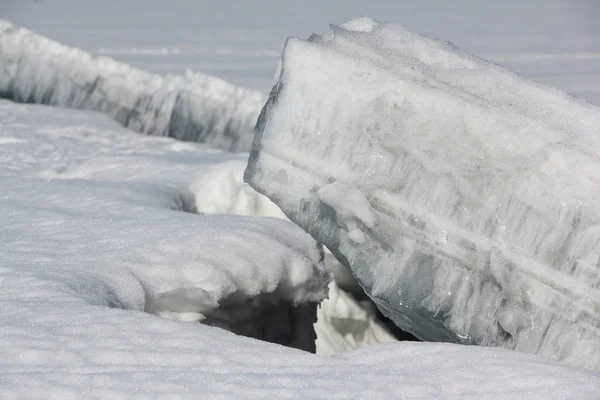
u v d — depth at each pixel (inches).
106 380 206.2
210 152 624.1
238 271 322.0
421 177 301.1
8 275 284.7
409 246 302.2
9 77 764.6
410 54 338.6
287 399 202.8
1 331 232.4
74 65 756.0
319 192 311.0
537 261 287.9
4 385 201.2
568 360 283.1
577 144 296.5
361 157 308.8
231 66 1208.8
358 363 230.5
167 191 427.5
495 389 211.6
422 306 300.2
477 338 294.0
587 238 282.7
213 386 206.2
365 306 378.0
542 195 287.1
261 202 421.4
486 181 293.7
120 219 366.6
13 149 592.7
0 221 361.1
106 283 291.7
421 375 219.5
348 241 312.8
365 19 360.2
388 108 305.9
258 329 341.1
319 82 314.7
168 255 318.3
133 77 741.3
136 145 650.8
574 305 284.2
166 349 229.3
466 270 295.6
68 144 625.0
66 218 364.5
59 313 248.8
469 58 340.8
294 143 319.0
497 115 295.0
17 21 1802.4
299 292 347.3
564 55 1499.8
